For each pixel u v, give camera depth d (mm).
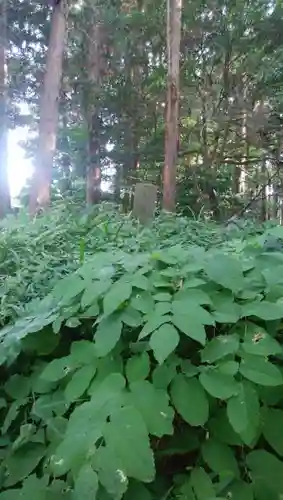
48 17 10352
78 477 799
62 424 1025
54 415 1062
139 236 2986
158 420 894
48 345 1239
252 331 1047
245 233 2684
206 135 12367
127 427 848
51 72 7113
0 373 1250
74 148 11516
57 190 8211
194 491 896
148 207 4191
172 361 994
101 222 3613
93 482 787
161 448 986
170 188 9094
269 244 1339
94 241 2992
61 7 7246
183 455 1004
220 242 2623
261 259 1221
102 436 845
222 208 11445
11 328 1300
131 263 1244
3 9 8422
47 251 2807
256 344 1010
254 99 11547
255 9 11047
